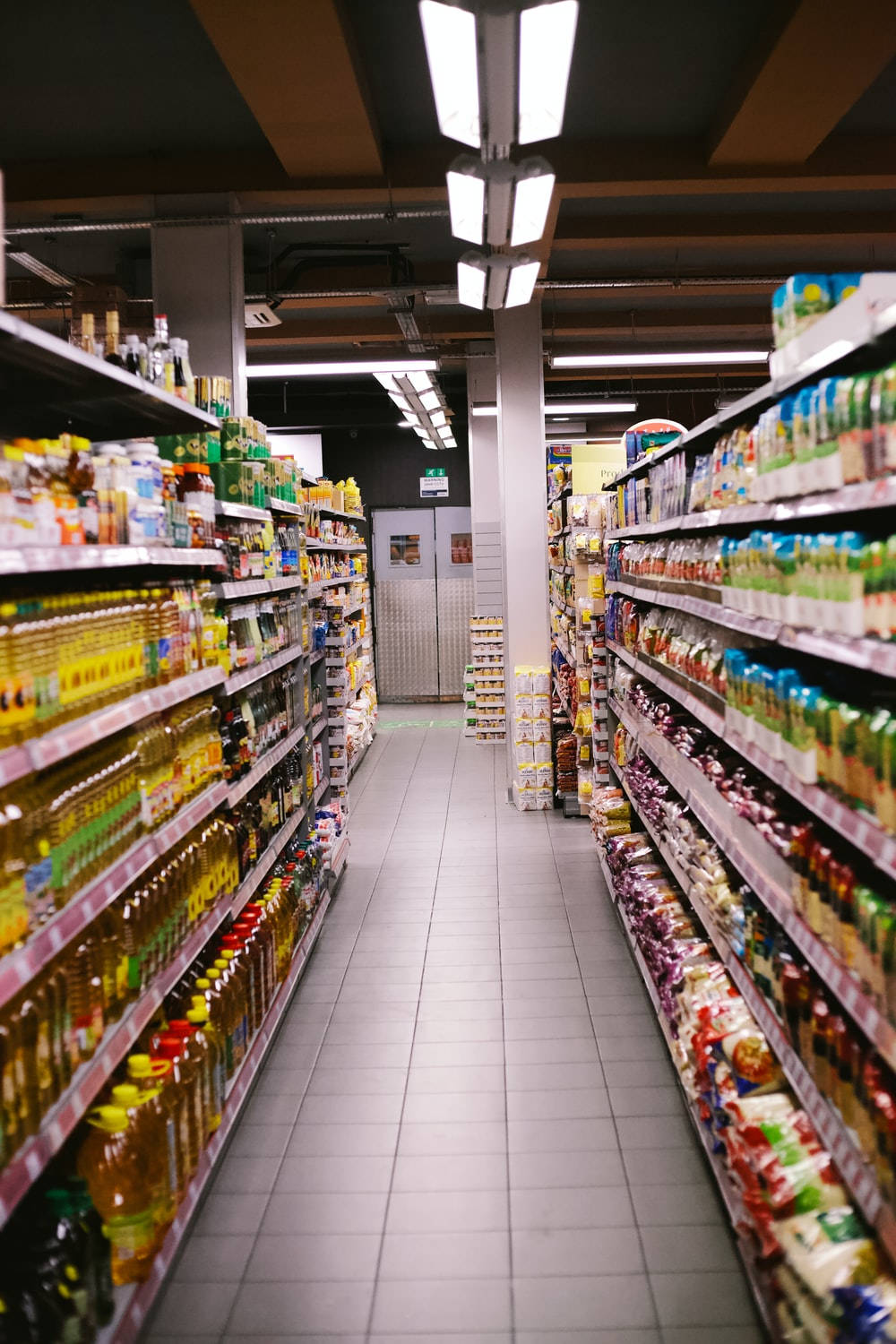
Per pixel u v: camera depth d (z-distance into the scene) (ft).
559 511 30.09
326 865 19.72
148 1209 8.05
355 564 38.58
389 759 37.06
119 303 21.27
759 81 16.56
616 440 51.42
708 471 11.79
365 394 46.83
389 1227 9.95
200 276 20.59
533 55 10.64
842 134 20.34
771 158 19.92
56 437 11.75
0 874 6.58
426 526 52.70
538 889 20.83
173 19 15.38
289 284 25.96
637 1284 8.98
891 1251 6.15
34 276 29.25
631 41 16.66
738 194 24.45
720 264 31.42
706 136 20.18
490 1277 9.16
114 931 8.71
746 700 10.07
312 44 14.60
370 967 16.83
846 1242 7.02
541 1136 11.52
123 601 9.36
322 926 18.78
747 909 10.22
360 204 21.24
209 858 11.66
